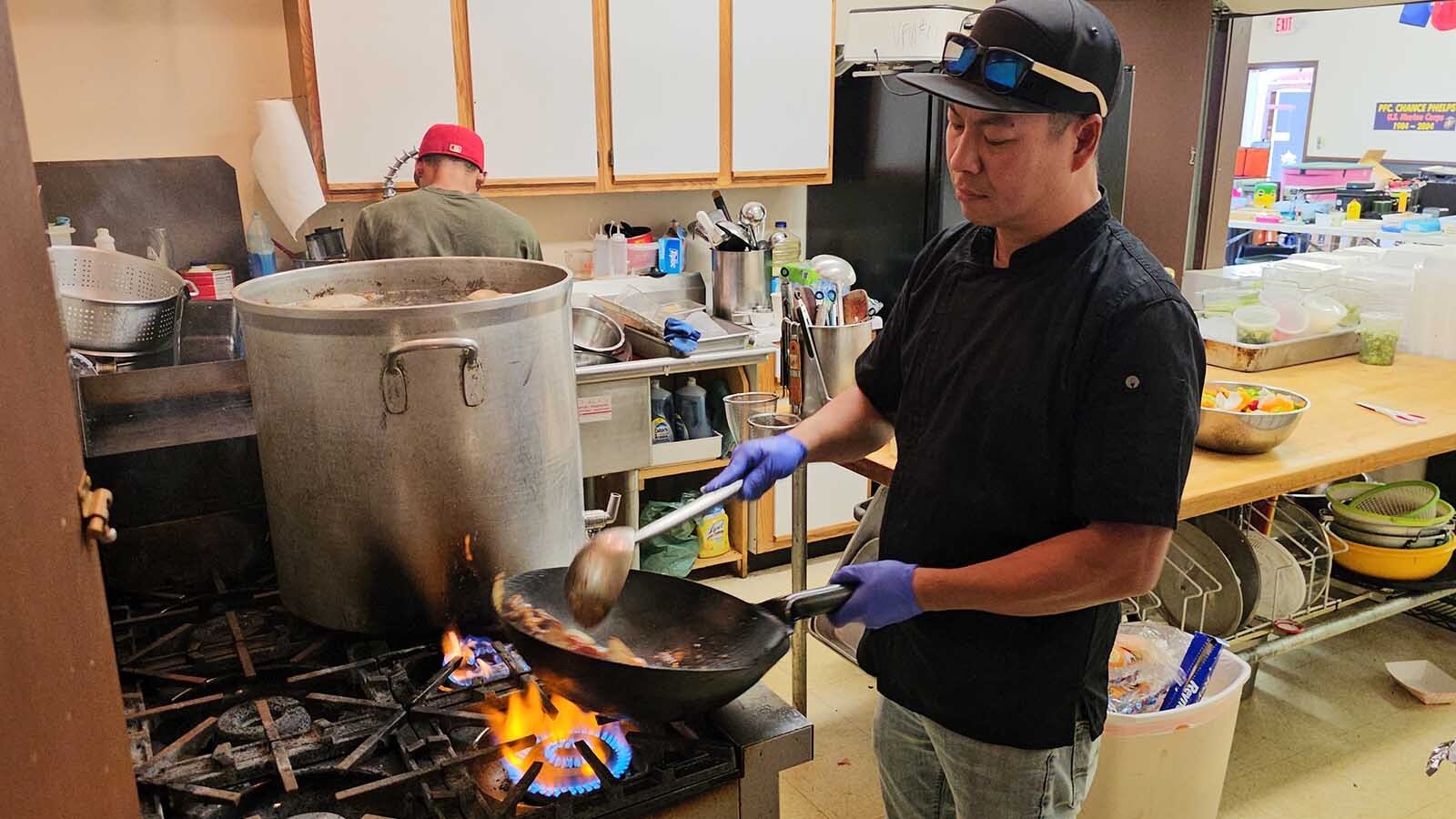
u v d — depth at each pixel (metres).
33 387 0.58
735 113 3.31
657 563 3.17
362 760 1.04
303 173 2.85
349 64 2.76
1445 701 2.61
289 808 0.99
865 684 2.76
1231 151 4.19
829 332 2.08
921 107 3.39
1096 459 1.09
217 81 2.96
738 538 3.42
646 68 3.13
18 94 0.59
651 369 2.76
